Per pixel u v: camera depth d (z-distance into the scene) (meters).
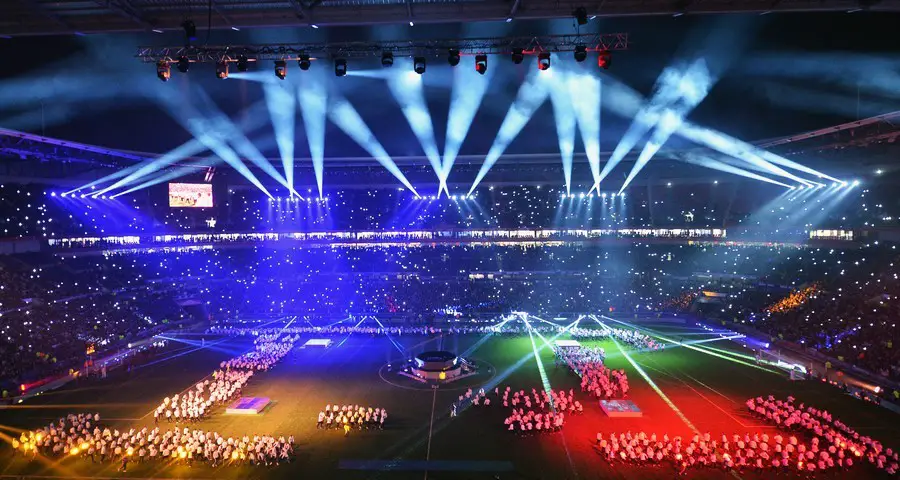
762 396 42.41
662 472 30.62
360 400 42.59
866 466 31.31
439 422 37.91
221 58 26.81
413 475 30.39
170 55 26.73
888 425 36.56
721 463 31.59
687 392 43.44
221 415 39.53
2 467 31.58
